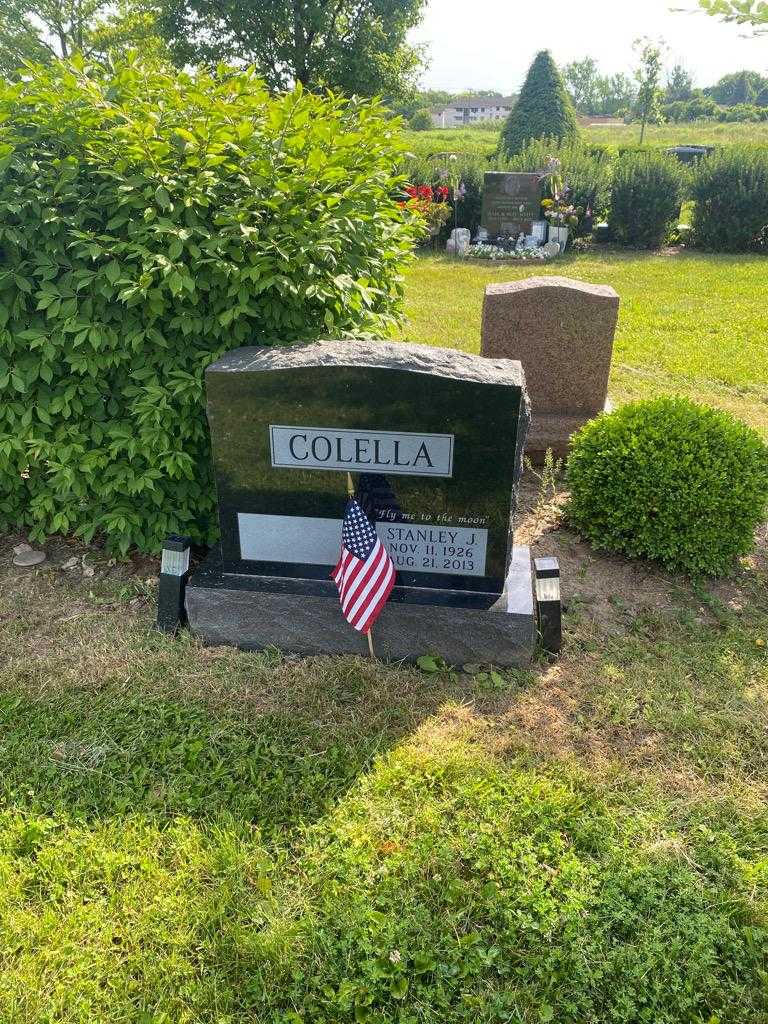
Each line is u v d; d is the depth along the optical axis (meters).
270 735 3.78
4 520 5.25
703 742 3.74
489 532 4.12
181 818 3.31
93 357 4.46
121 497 4.89
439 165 20.08
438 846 3.17
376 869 3.10
